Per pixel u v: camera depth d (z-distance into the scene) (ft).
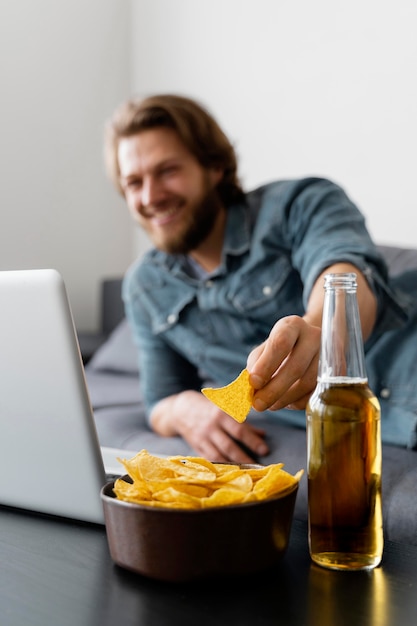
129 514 2.00
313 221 4.91
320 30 9.21
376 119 8.69
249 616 1.83
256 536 2.00
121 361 8.79
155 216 5.69
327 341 2.12
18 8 11.15
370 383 4.95
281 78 9.72
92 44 11.96
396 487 3.68
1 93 11.05
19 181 11.28
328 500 2.10
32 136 11.39
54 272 2.40
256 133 10.09
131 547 2.03
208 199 5.61
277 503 2.02
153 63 11.87
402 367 4.88
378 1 8.58
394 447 4.60
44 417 2.53
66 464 2.55
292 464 4.15
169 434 5.08
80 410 2.46
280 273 5.25
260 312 5.30
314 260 4.45
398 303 4.33
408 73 8.34
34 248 11.47
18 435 2.63
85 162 12.03
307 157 9.46
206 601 1.92
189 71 11.13
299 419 5.01
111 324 10.94
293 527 2.62
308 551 2.31
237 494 1.98
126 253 12.62
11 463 2.70
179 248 5.65
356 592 1.97
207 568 1.97
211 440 4.51
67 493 2.60
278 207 5.26
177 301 5.71
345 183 9.05
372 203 8.78
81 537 2.48
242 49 10.23
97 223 12.21
